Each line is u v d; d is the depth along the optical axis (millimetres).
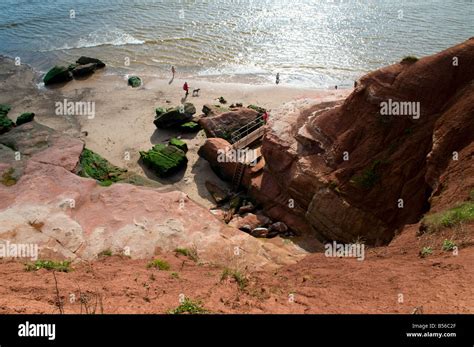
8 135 29906
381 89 20812
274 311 9031
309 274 12961
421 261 11977
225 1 65375
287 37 52062
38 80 43812
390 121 20672
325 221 21719
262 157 28062
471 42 19969
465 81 19703
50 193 21375
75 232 18688
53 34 54719
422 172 19594
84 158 28453
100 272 13242
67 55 48875
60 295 9992
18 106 38594
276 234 23797
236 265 16922
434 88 19922
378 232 20172
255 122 32625
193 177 29641
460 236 12812
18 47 51469
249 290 11031
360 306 9180
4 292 10102
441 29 52219
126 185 22328
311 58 46906
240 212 26172
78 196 21125
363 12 59188
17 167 23969
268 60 46719
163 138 33500
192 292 10680
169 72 44594
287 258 18672
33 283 11109
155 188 23297
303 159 23516
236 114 32625
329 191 21578
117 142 32969
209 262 16984
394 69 20891
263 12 60188
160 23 57219
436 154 18359
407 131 20406
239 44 50562
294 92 39750
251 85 41312
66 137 29438
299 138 24516
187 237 19000
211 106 35531
